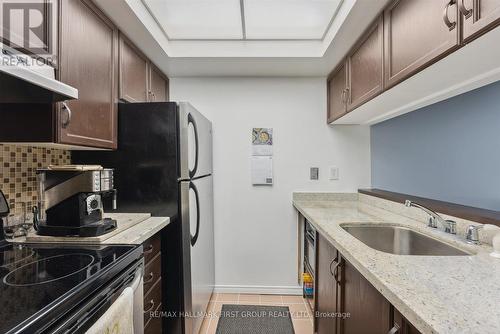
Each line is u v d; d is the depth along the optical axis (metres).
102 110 1.53
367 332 1.06
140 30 1.74
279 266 2.65
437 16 1.06
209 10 1.75
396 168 2.23
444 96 1.57
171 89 2.63
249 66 2.37
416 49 1.20
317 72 2.51
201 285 2.10
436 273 0.89
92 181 1.27
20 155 1.44
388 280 0.83
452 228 1.38
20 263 0.98
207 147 2.36
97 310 0.84
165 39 2.07
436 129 1.73
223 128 2.63
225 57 2.18
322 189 2.64
